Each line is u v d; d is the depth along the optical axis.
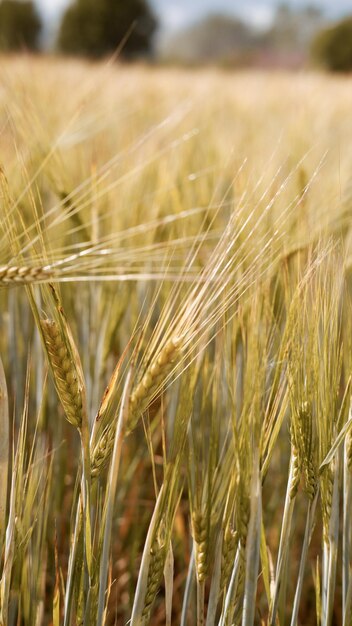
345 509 0.85
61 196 1.11
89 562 0.78
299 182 1.20
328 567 0.84
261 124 3.11
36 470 0.89
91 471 0.79
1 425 0.77
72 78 3.67
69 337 0.77
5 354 1.23
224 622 0.83
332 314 0.83
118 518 1.09
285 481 1.09
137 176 1.27
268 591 0.84
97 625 0.79
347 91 4.68
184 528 1.15
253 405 0.80
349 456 0.84
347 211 1.22
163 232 1.21
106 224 1.17
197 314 0.79
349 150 1.85
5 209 0.83
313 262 0.84
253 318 0.83
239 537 0.81
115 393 0.80
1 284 0.74
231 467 0.81
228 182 1.37
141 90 4.02
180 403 0.80
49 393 1.08
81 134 1.57
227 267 0.80
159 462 1.18
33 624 0.88
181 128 2.00
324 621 0.84
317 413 0.83
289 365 0.82
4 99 1.18
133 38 18.08
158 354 0.77
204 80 5.13
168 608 0.84
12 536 0.80
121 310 1.08
